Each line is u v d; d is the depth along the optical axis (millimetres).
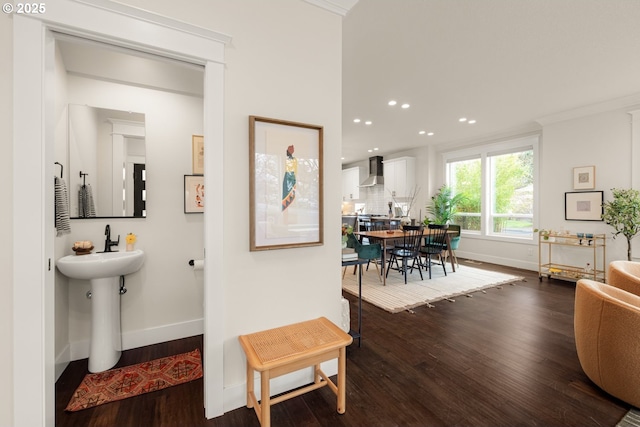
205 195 1501
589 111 4082
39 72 1190
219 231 1530
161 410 1586
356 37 2396
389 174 7508
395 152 7539
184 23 1410
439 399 1693
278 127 1695
